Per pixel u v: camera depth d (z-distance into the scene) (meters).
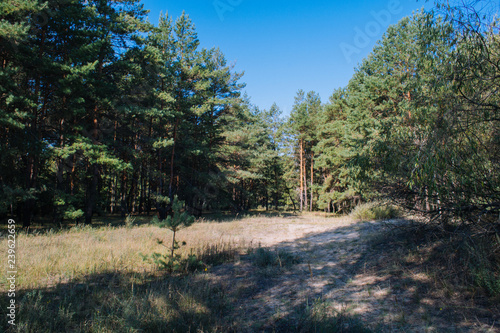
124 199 23.97
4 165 12.32
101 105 14.78
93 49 12.76
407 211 5.82
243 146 27.34
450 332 3.13
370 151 5.16
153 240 9.84
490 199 4.10
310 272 5.92
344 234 10.44
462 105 3.87
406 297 4.23
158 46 18.14
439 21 4.32
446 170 3.69
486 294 3.83
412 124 4.73
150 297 4.52
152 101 18.05
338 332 3.42
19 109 11.63
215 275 6.30
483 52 3.87
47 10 11.45
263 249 8.13
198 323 3.88
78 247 8.35
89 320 3.92
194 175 24.55
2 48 11.11
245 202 40.19
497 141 3.90
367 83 18.97
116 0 16.83
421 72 4.77
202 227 14.52
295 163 41.56
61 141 14.54
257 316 4.15
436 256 5.41
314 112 38.44
